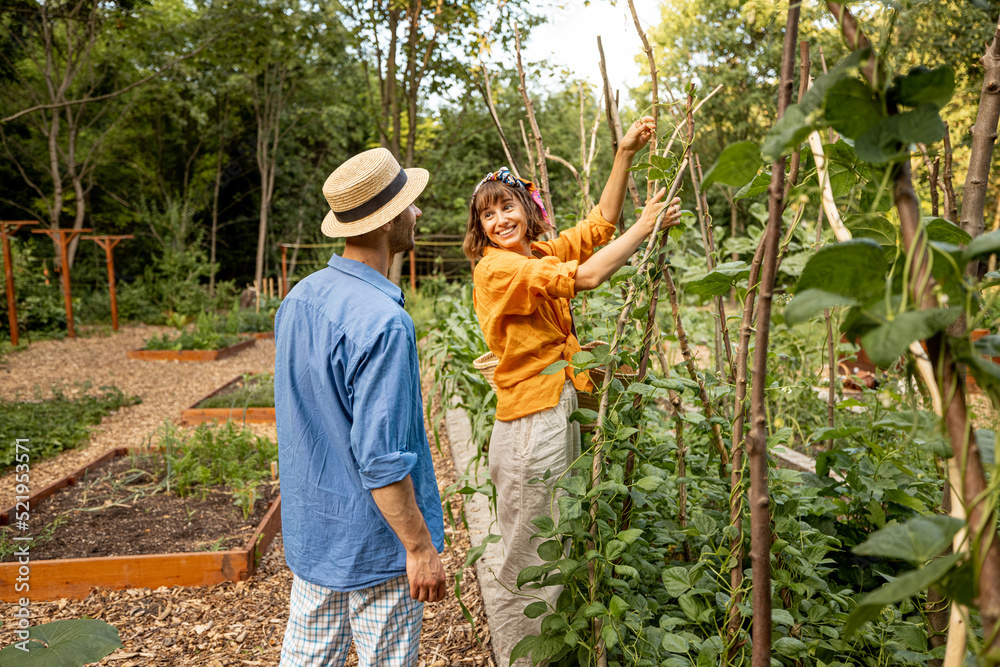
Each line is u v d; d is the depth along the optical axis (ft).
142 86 54.29
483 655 7.59
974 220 3.83
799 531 5.76
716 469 7.68
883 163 2.21
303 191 68.64
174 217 55.57
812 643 5.26
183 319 46.26
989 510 2.04
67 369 29.76
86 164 56.54
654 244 5.23
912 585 1.99
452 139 47.16
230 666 7.75
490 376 6.36
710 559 5.65
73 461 16.16
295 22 35.55
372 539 4.91
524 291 5.47
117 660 7.84
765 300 2.89
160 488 12.35
